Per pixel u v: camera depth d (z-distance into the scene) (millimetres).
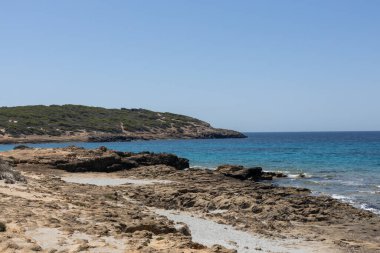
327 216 27062
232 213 26375
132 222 17969
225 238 19906
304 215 27000
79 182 38344
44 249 12359
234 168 50031
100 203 24016
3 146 119812
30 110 178375
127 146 128750
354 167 62406
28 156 47688
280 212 27000
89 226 16016
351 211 28656
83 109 197625
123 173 46719
